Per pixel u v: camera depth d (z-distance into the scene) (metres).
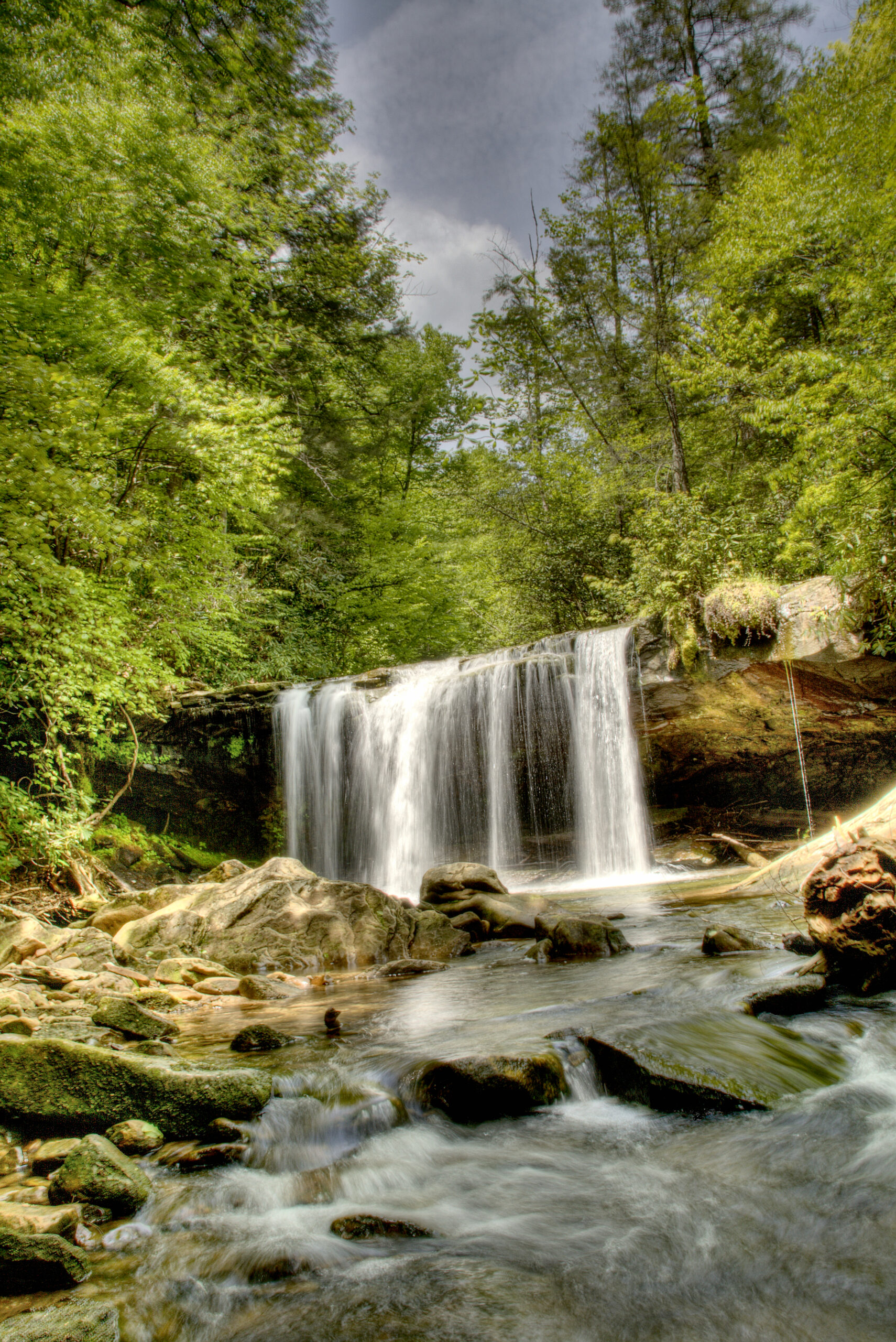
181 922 7.28
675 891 9.87
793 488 13.89
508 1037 3.99
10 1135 3.26
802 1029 3.88
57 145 10.52
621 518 19.84
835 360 10.55
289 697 14.89
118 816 12.86
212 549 12.03
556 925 6.77
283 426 15.60
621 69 19.28
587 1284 2.24
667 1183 2.75
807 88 14.25
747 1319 2.06
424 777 14.02
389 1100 3.38
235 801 14.82
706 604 11.45
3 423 8.30
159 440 10.75
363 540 21.06
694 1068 3.34
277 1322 2.12
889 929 4.26
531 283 20.88
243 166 15.35
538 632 21.61
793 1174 2.71
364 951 7.09
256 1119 3.32
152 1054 4.16
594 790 12.59
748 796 13.09
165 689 13.70
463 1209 2.70
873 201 11.66
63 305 9.60
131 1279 2.31
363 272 21.33
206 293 13.90
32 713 10.27
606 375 20.59
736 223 14.77
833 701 10.98
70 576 8.99
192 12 13.57
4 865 9.48
